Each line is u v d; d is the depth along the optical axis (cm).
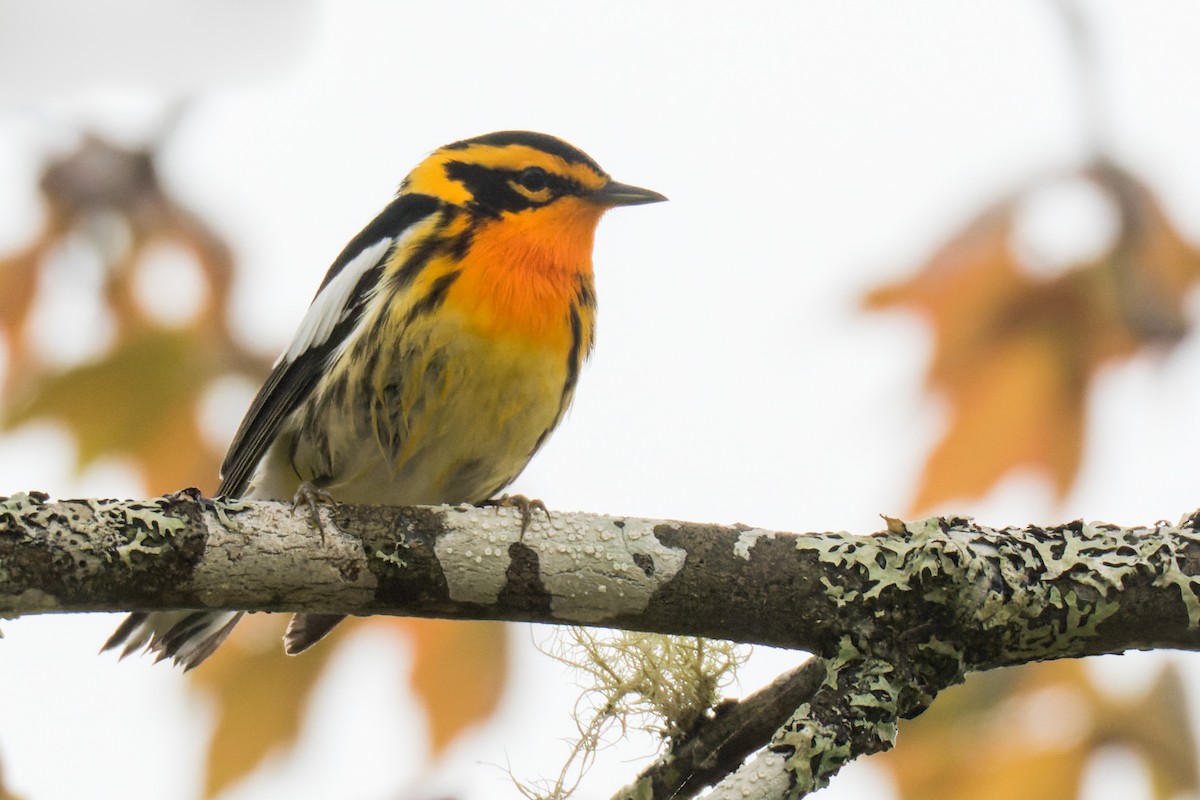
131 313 1271
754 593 825
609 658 882
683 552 833
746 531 842
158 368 1245
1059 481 1105
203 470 1243
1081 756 1087
